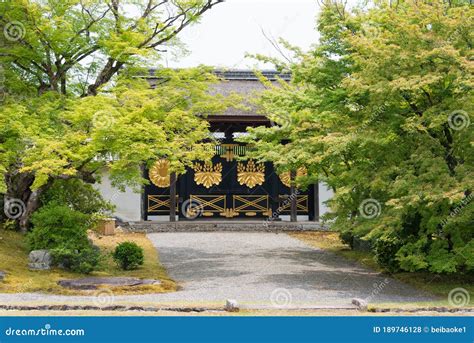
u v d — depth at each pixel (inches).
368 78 566.3
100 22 742.5
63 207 666.8
